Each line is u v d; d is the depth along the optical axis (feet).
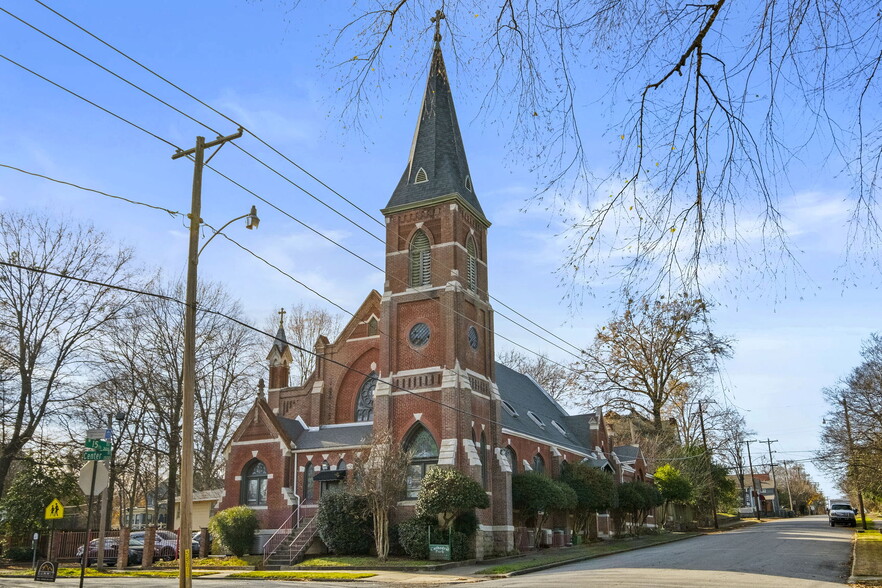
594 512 180.86
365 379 160.15
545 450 175.22
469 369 148.46
